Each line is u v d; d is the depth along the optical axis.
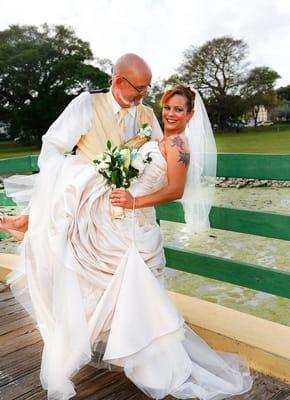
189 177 1.89
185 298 2.36
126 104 1.87
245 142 20.20
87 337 1.61
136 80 1.80
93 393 1.70
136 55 1.84
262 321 2.06
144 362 1.60
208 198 2.02
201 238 5.62
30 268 1.77
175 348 1.64
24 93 28.97
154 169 1.74
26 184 2.11
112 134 1.89
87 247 1.70
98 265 1.70
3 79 28.61
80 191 1.74
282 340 1.88
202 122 1.90
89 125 1.87
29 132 29.58
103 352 1.79
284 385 1.74
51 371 1.62
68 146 1.90
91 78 29.41
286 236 2.02
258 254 4.89
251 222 2.13
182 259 2.39
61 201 1.76
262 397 1.66
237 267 2.19
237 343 1.90
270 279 2.08
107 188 1.78
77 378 1.79
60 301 1.64
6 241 5.46
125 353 1.55
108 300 1.66
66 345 1.61
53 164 1.85
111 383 1.76
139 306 1.63
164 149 1.75
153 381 1.60
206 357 1.82
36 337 2.12
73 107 1.87
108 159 1.70
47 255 1.71
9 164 3.14
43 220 1.79
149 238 1.81
